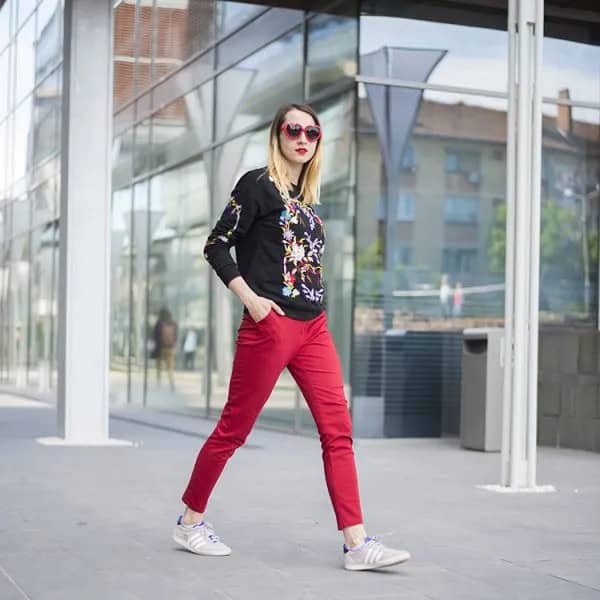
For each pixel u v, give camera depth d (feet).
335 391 16.12
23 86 77.97
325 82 41.57
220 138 50.55
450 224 41.19
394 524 20.18
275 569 15.62
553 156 43.37
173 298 56.95
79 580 14.71
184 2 40.65
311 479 26.91
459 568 15.98
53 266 71.10
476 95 41.45
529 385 25.99
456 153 41.22
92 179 35.37
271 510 21.49
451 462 32.45
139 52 45.98
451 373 41.01
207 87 51.75
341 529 15.81
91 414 35.76
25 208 79.10
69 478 26.30
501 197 41.78
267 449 35.73
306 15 42.88
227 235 15.97
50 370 72.02
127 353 63.98
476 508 22.43
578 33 43.70
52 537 18.04
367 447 38.19
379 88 40.14
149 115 58.29
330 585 14.61
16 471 27.58
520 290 25.88
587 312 43.45
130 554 16.62
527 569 15.99
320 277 16.35
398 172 40.45
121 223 65.10
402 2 40.45
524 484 25.95
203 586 14.43
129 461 30.48
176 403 56.29
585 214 43.60
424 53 40.73
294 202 16.08
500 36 41.73
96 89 35.45
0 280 90.33
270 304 15.75
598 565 16.35
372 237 40.14
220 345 51.06
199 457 16.66
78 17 35.29
